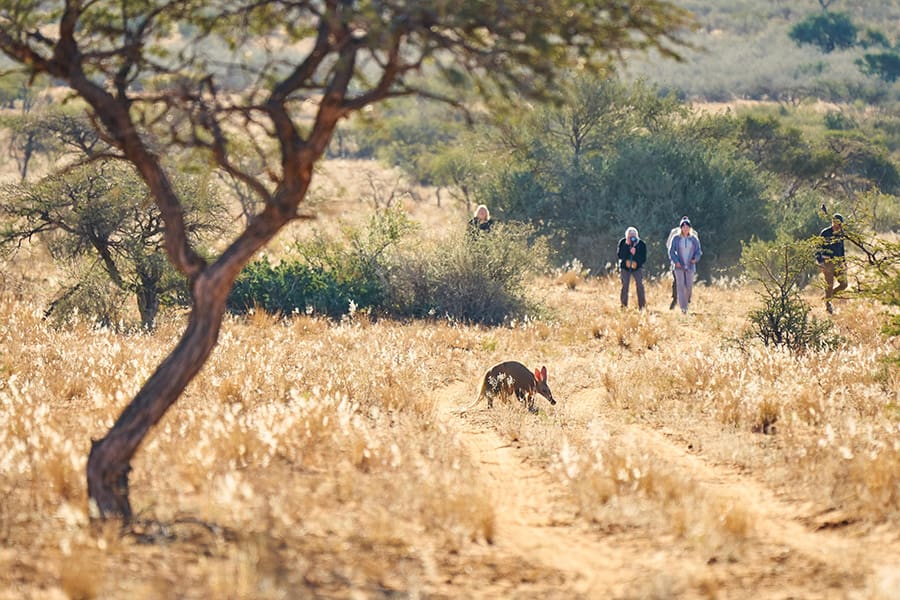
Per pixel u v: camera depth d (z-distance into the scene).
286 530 25.95
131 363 51.75
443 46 24.52
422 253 85.50
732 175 124.94
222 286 26.52
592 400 50.88
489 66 24.75
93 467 26.20
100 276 74.75
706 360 53.81
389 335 64.75
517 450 39.09
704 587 23.34
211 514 27.14
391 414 44.38
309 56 26.44
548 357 64.31
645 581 23.64
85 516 25.61
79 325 68.12
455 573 24.09
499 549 26.34
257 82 26.81
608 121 132.00
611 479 32.09
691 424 43.16
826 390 47.38
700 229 120.25
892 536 26.91
